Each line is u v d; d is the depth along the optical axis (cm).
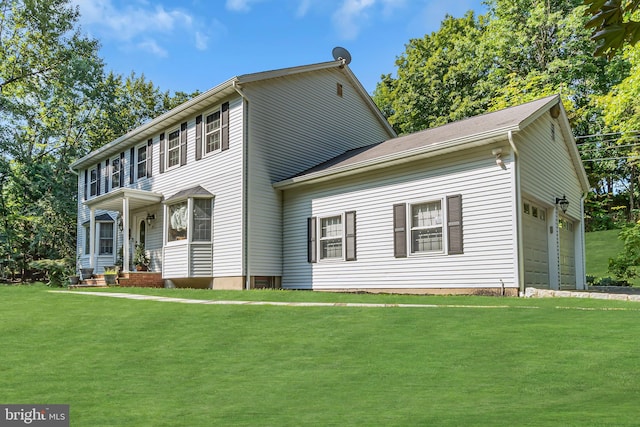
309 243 1623
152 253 2016
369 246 1467
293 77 1809
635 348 645
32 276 2945
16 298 1335
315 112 1881
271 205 1686
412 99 3284
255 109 1669
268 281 1666
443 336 748
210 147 1761
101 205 2094
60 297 1348
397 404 475
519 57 3031
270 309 1024
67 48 3188
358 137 2061
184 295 1341
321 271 1586
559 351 646
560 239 1614
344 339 761
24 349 770
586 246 2980
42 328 922
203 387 566
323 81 1931
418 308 980
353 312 958
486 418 412
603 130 2802
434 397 495
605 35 227
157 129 2012
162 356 714
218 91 1656
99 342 807
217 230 1692
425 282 1332
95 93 3002
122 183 2262
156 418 455
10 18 3114
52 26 3109
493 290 1204
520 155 1255
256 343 765
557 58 2769
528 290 1161
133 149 2192
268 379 589
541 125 1436
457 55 3256
